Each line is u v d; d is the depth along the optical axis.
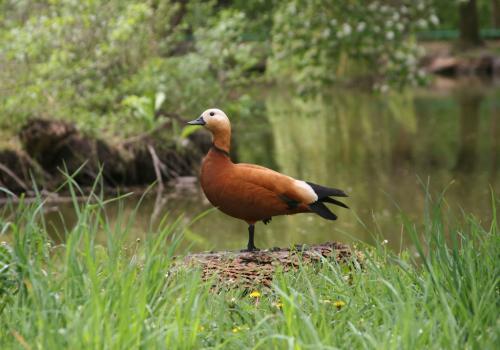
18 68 17.56
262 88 35.12
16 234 5.16
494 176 16.70
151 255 5.16
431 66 43.16
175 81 19.59
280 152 20.92
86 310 4.62
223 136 7.76
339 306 5.68
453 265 5.42
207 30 20.47
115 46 18.48
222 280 6.60
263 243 11.80
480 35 47.84
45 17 17.86
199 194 16.34
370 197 15.12
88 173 16.73
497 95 32.47
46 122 16.50
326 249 7.49
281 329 4.98
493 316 4.88
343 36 17.58
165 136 18.33
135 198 15.98
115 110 19.39
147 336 4.45
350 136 23.34
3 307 5.14
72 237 5.08
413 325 4.57
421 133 23.34
